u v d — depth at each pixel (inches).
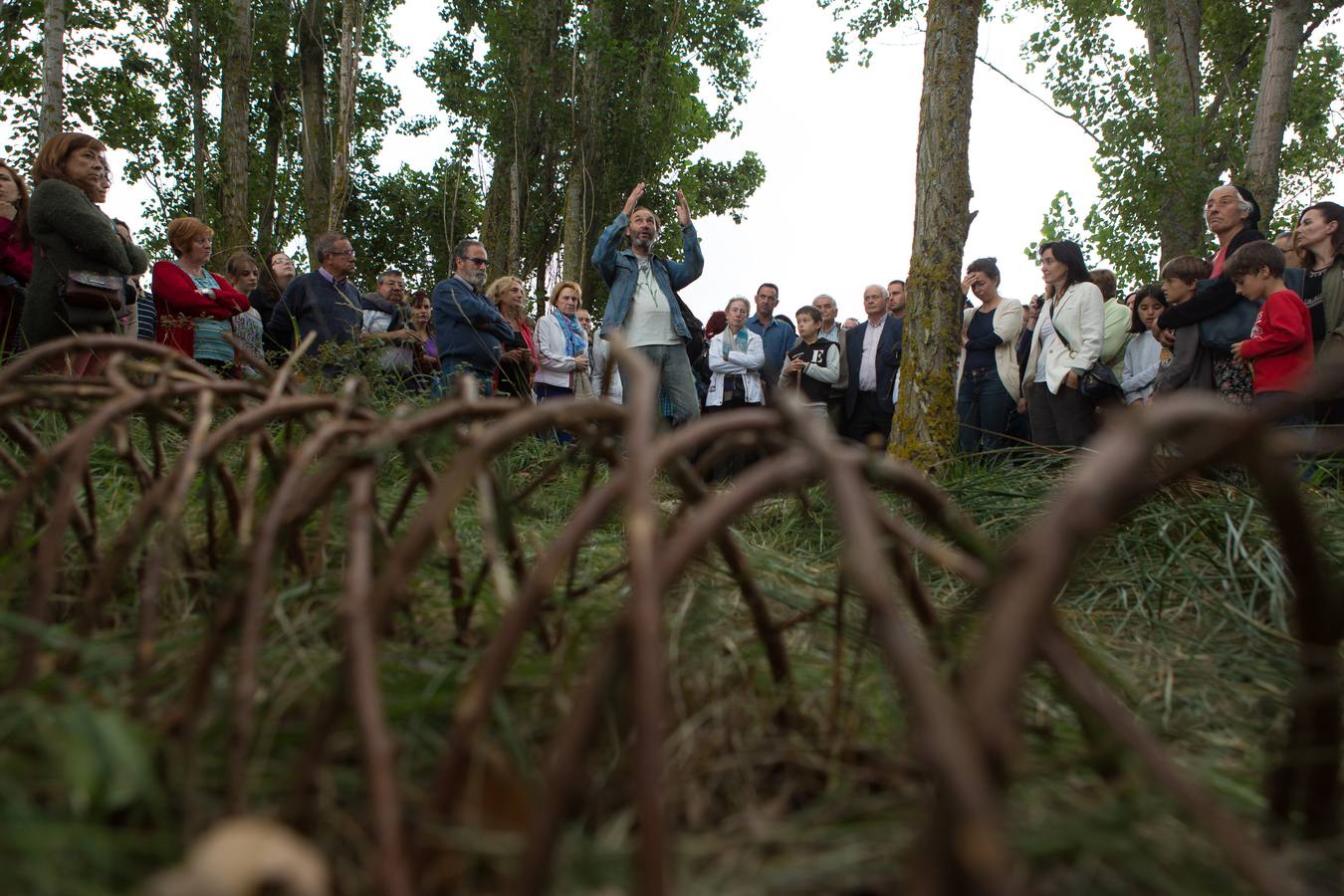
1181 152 460.4
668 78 711.7
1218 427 31.2
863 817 37.8
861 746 44.8
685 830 38.5
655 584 27.6
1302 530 36.6
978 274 233.8
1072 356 198.5
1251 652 75.7
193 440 46.7
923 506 38.1
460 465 35.6
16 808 30.8
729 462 185.8
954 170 193.3
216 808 34.2
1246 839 25.8
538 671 48.4
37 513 58.1
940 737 20.2
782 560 89.2
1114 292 230.1
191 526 72.2
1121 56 498.0
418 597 61.2
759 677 52.8
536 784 38.5
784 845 35.9
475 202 914.1
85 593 56.7
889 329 263.1
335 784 36.2
